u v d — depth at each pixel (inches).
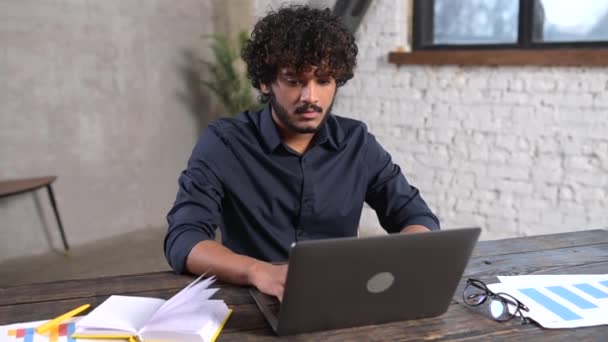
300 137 52.9
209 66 162.6
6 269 119.5
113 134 141.8
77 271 118.5
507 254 52.6
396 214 57.3
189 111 160.2
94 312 37.9
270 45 47.4
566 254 52.7
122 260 125.6
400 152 138.2
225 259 44.5
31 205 127.6
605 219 110.0
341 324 36.4
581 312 39.5
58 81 129.8
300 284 32.9
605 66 105.5
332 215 54.6
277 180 53.1
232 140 53.0
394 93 136.6
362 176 56.4
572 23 113.3
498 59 117.7
